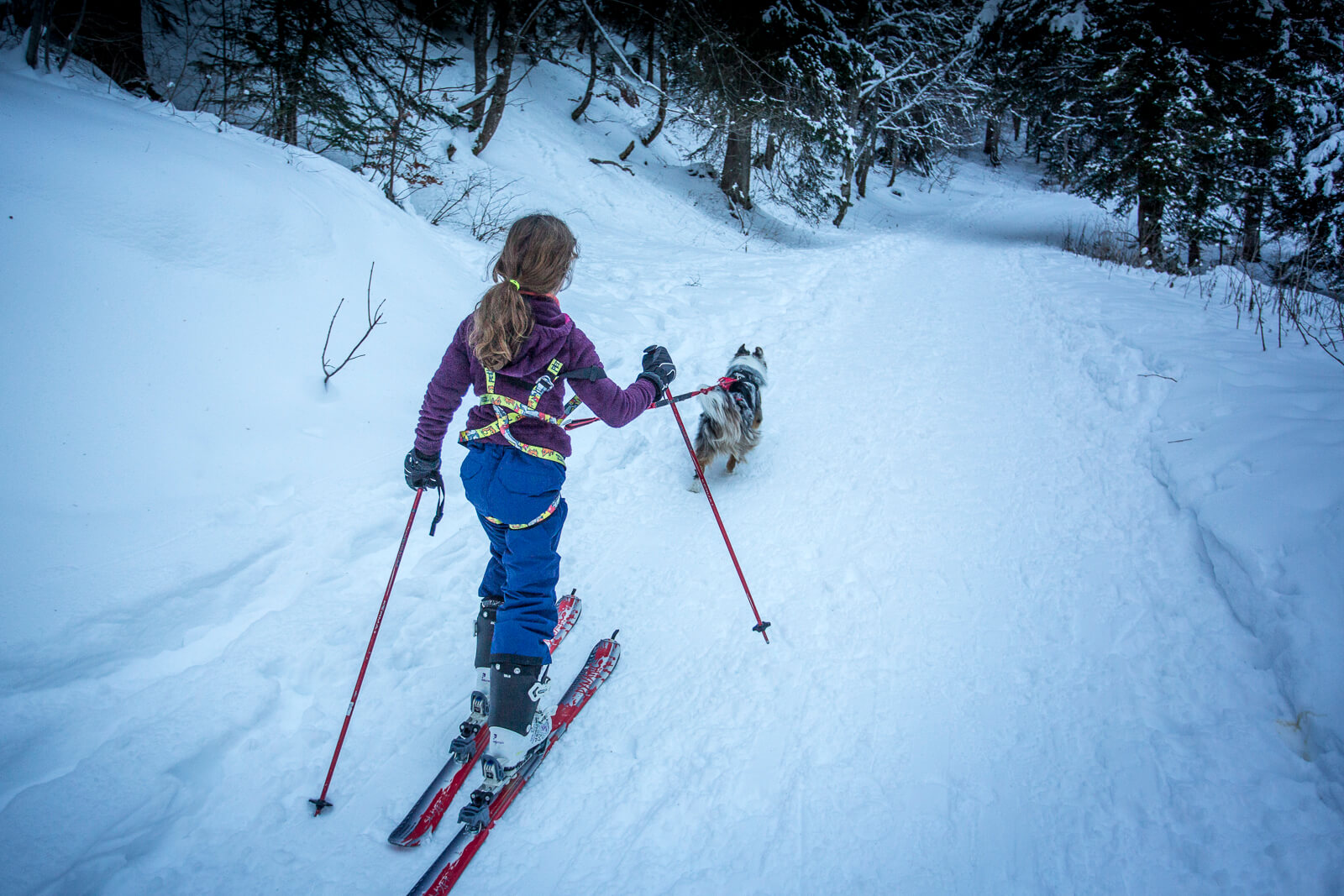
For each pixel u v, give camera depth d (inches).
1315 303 265.6
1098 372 207.9
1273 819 74.2
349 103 317.4
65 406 117.0
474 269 251.8
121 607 102.5
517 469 80.6
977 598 118.3
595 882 75.2
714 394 154.1
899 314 313.3
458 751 86.7
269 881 73.7
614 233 489.1
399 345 176.9
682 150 807.1
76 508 110.0
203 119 223.1
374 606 115.5
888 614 116.3
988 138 1696.6
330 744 91.7
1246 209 554.3
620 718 98.0
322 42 309.0
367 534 131.6
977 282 391.5
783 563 132.8
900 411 197.8
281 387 145.7
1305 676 87.3
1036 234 789.9
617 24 703.1
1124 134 595.2
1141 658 100.0
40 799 76.0
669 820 82.5
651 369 95.2
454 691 102.0
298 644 104.4
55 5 213.8
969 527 139.0
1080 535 131.3
